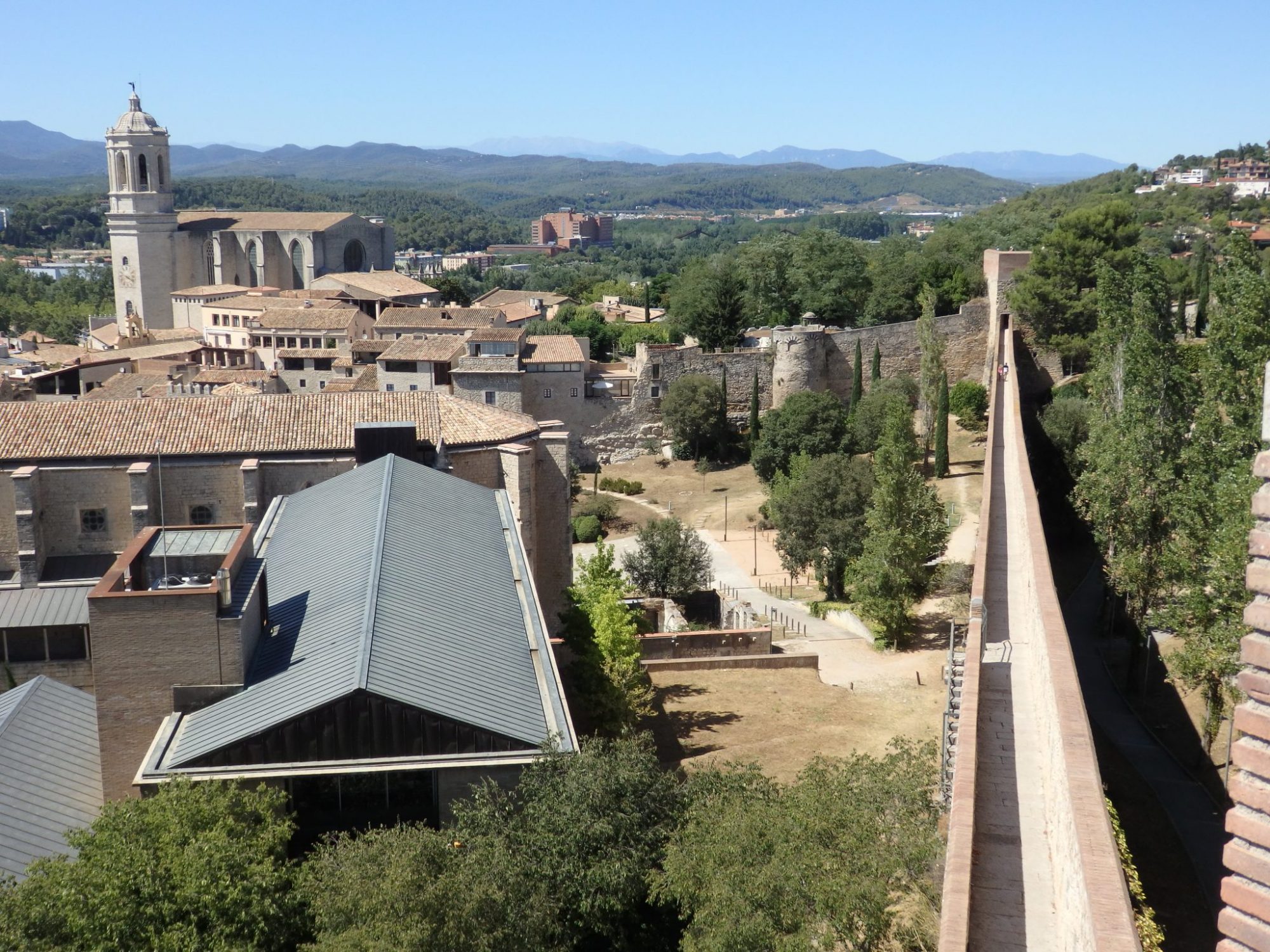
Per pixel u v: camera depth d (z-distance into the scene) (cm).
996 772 3030
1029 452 9044
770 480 12381
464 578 4725
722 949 2806
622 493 12950
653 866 3444
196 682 3884
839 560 8950
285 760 3562
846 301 15088
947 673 4050
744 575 10088
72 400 6750
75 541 6338
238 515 6419
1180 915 3866
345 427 6675
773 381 13825
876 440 11862
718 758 5259
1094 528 7456
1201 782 4966
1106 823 2142
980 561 4675
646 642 6900
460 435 6819
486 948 2844
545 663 4166
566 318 19788
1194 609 5031
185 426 6506
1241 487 4906
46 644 5050
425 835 3105
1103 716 5897
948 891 2225
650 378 13912
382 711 3559
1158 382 6278
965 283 14450
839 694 6300
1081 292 12250
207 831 3091
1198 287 11975
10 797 3784
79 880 2902
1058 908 2370
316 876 3098
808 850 2869
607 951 3484
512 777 3625
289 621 4341
